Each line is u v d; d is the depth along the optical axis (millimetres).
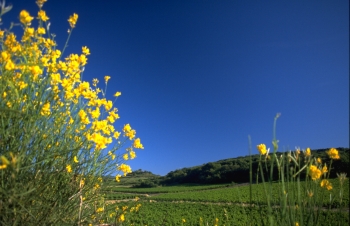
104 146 2195
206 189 51312
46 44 2500
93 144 2631
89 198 2807
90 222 2602
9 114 2053
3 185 1885
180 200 39000
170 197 41031
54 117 2447
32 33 2258
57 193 2367
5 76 2074
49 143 2391
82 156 2615
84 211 2711
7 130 2014
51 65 2363
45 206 2141
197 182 63375
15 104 2078
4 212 1897
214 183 57312
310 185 1950
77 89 2568
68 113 2684
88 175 2674
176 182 69688
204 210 26953
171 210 28312
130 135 3270
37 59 2355
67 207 2385
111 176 3084
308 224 1868
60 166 2334
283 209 1755
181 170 74375
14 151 1976
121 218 3098
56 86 2383
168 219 21172
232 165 54656
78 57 2688
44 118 2293
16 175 1887
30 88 2240
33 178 2133
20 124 2133
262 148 1796
